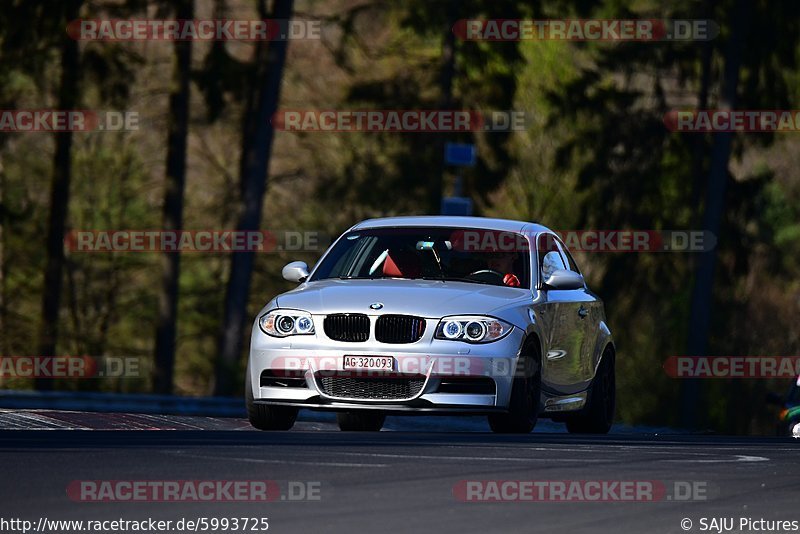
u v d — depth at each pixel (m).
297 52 129.75
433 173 124.75
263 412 39.66
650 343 143.25
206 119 107.38
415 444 31.14
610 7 129.50
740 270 128.38
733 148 126.69
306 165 136.12
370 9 113.31
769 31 123.06
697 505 20.86
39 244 135.00
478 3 124.44
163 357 113.50
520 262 41.97
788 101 124.94
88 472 23.56
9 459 25.64
